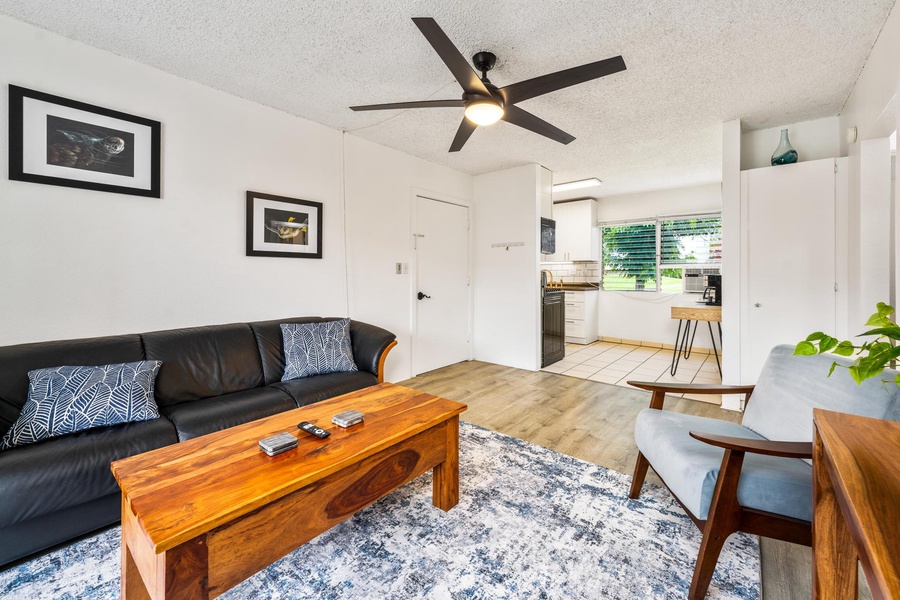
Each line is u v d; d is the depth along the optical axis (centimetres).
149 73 235
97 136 216
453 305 464
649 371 439
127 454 158
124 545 119
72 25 197
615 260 623
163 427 174
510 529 163
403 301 400
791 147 300
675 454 145
